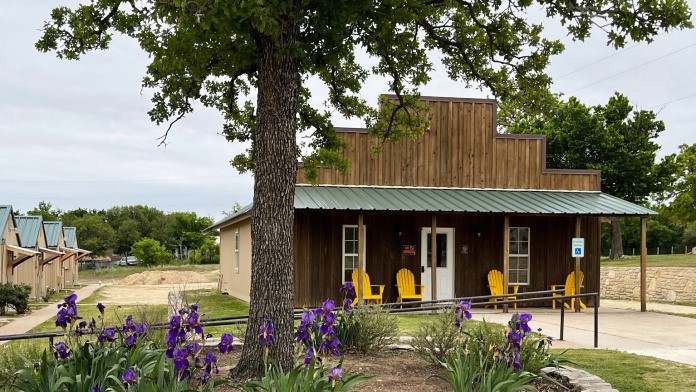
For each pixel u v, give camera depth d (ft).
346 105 37.78
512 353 19.92
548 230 69.56
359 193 64.03
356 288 62.34
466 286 67.46
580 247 62.34
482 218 68.39
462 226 67.77
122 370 17.70
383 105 39.52
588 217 70.18
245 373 21.83
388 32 28.94
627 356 32.40
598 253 70.08
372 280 64.90
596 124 138.41
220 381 17.61
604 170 138.31
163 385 16.49
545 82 33.99
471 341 23.35
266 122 22.74
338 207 57.82
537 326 49.32
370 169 67.10
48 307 85.20
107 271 208.64
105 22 27.84
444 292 67.05
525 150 71.00
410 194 65.21
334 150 35.91
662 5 24.21
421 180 68.23
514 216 66.95
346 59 34.14
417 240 66.23
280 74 22.82
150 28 28.22
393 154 67.72
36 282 101.45
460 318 23.32
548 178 71.20
